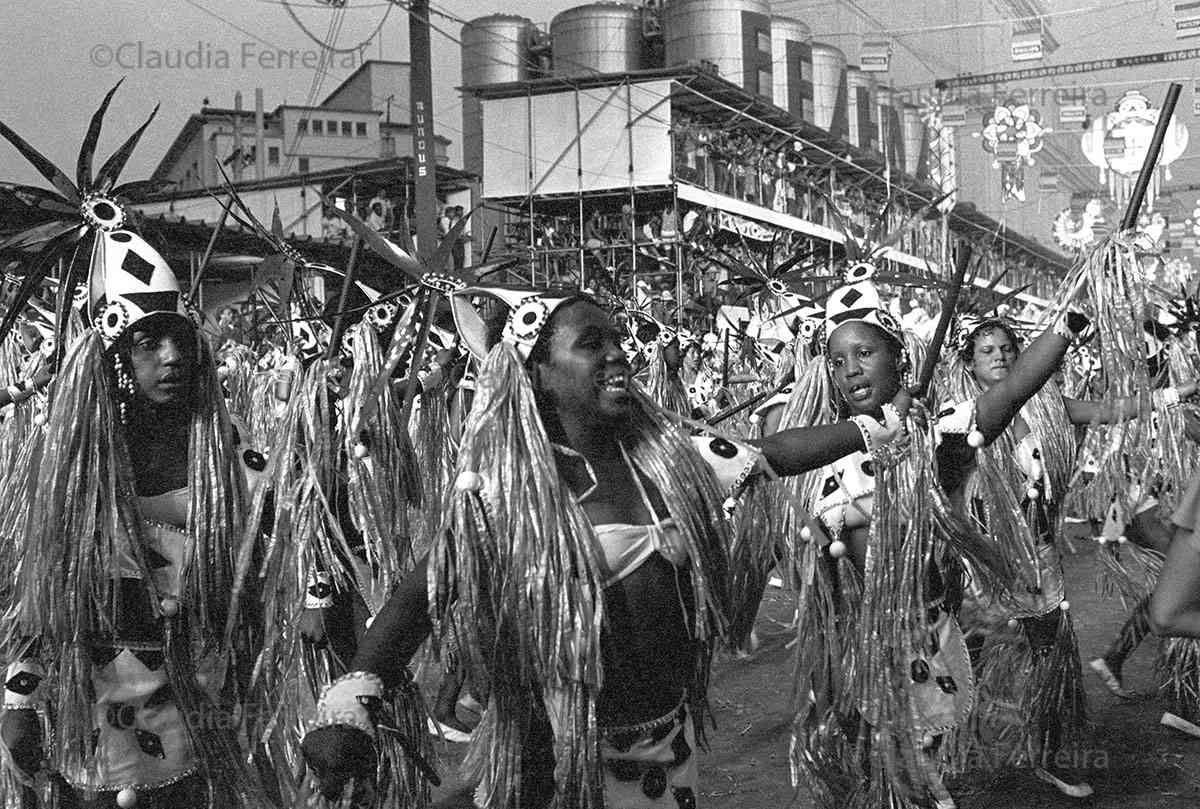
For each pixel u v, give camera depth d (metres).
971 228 30.64
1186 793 4.80
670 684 2.65
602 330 2.63
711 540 2.68
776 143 25.25
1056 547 4.97
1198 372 6.15
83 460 3.19
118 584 3.18
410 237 6.00
